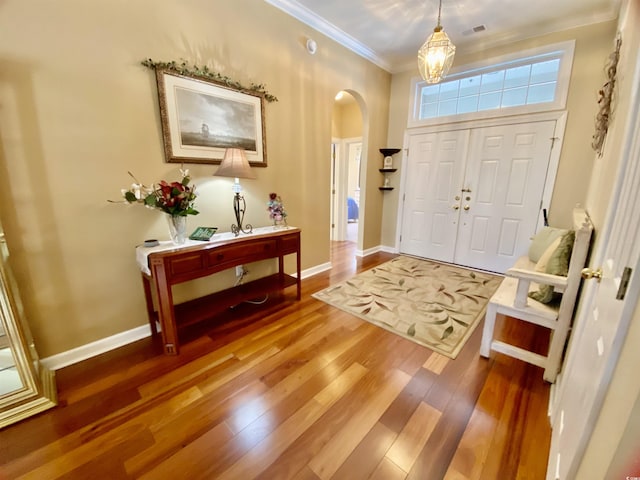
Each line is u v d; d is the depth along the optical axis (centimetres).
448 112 392
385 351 205
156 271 185
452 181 394
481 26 304
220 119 238
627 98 134
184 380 175
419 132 412
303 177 325
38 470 122
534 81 325
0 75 149
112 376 178
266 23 261
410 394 165
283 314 258
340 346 211
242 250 233
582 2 259
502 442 135
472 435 139
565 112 303
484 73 356
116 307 205
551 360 169
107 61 180
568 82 298
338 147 530
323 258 374
